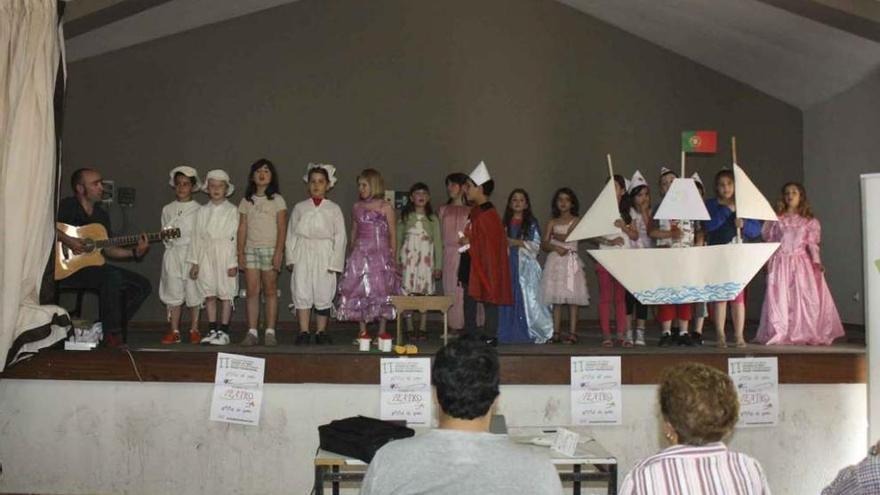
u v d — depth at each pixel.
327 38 6.98
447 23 7.04
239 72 6.91
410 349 4.16
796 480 4.16
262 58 6.93
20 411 4.14
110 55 6.79
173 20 6.49
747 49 6.45
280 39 6.95
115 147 6.79
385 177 6.93
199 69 6.88
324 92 6.96
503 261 4.73
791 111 7.12
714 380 1.91
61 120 4.26
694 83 7.12
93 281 4.49
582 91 7.08
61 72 4.27
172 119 6.84
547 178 7.01
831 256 6.70
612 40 7.10
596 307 6.88
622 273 4.21
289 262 4.88
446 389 1.74
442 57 7.03
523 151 7.01
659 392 2.01
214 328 4.95
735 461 1.88
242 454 4.09
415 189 5.82
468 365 1.75
